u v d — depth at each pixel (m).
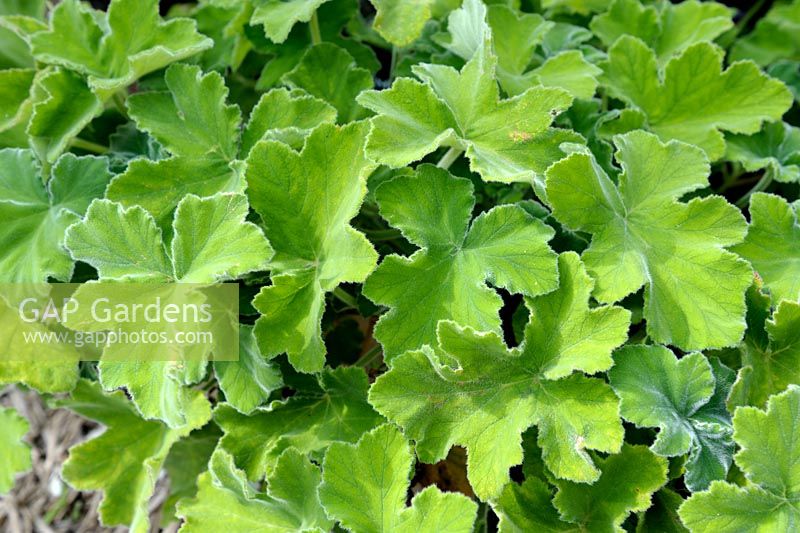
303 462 0.74
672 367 0.72
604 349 0.71
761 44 0.94
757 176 0.89
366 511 0.71
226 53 0.89
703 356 0.72
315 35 0.86
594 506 0.72
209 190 0.78
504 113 0.76
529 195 0.83
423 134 0.75
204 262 0.73
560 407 0.71
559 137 0.76
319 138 0.74
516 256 0.72
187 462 0.86
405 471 0.71
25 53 0.88
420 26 0.81
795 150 0.84
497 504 0.71
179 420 0.72
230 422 0.76
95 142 0.86
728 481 0.73
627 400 0.71
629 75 0.84
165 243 0.77
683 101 0.84
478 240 0.74
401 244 0.81
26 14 0.90
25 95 0.84
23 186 0.79
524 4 0.92
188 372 0.73
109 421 0.83
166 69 0.82
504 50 0.84
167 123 0.80
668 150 0.75
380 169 0.79
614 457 0.72
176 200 0.78
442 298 0.73
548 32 0.90
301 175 0.75
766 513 0.70
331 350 0.81
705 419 0.72
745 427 0.70
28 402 1.02
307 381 0.76
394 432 0.72
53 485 0.98
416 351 0.71
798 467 0.70
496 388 0.72
